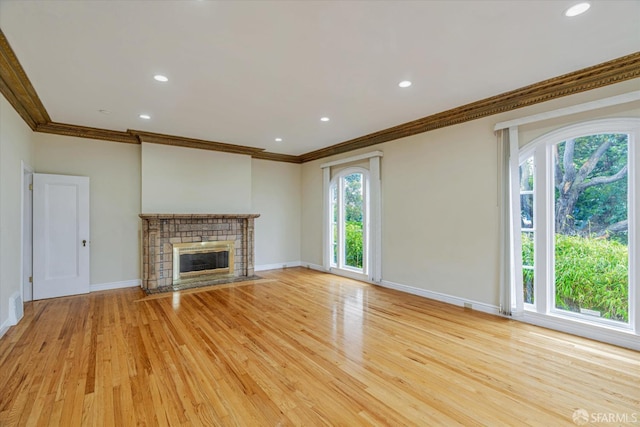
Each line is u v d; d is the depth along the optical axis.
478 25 2.30
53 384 2.32
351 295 4.89
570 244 3.42
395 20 2.23
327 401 2.13
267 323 3.63
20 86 3.26
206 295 4.89
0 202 3.17
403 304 4.39
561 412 2.01
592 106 3.05
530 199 3.73
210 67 2.93
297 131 5.22
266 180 7.15
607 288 3.16
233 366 2.60
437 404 2.10
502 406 2.08
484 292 4.02
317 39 2.47
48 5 2.02
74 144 4.96
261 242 7.08
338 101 3.84
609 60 2.84
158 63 2.84
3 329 3.28
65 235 4.78
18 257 3.79
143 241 5.36
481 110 3.97
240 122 4.69
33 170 4.61
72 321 3.68
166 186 5.59
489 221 3.96
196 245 5.88
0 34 2.35
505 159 3.75
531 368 2.58
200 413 2.00
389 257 5.34
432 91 3.54
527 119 3.53
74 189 4.86
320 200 7.02
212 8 2.07
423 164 4.77
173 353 2.84
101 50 2.61
